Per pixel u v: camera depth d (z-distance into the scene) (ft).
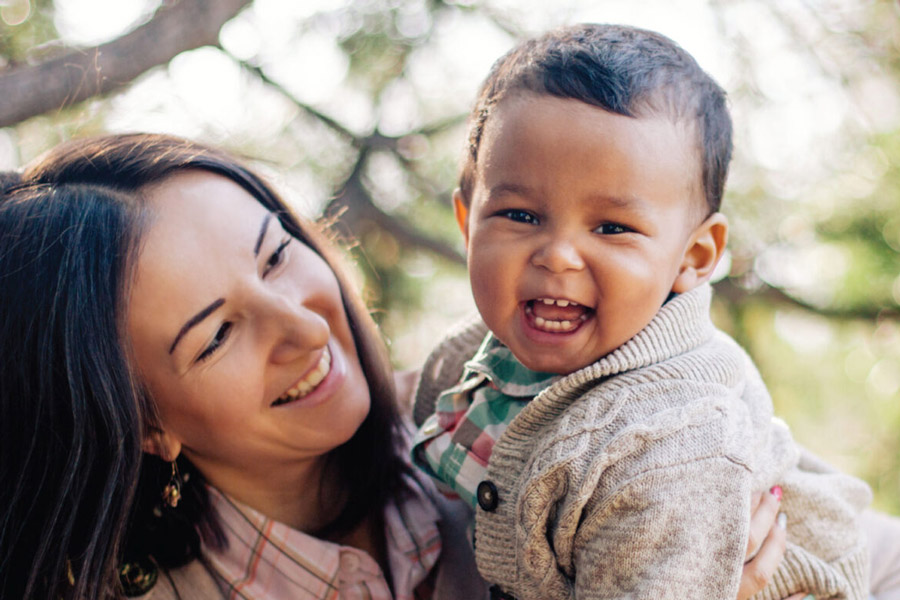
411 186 9.46
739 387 3.32
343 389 3.70
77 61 5.98
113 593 3.57
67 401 3.38
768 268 8.66
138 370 3.36
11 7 6.06
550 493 2.98
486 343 3.78
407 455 4.37
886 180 7.89
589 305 2.98
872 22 8.09
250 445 3.57
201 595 3.80
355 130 9.14
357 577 3.80
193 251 3.34
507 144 2.97
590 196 2.86
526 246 2.97
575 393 3.14
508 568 3.20
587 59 2.97
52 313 3.31
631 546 2.78
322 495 4.12
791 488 3.46
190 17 6.51
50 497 3.46
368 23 8.56
